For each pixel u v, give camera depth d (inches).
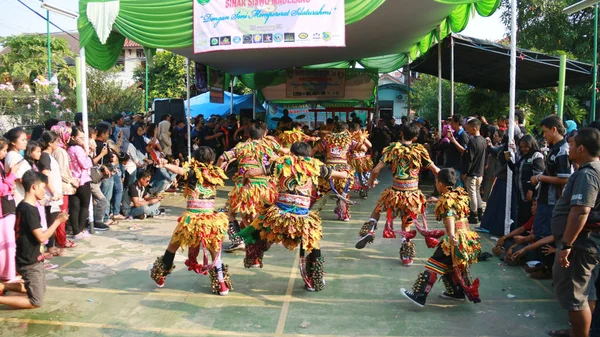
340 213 313.1
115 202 308.2
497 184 264.8
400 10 325.4
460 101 738.2
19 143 207.3
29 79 879.1
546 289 193.6
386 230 225.1
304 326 161.5
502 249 231.8
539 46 724.7
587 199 130.6
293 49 429.1
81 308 176.7
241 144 238.8
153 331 158.4
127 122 469.1
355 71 641.6
